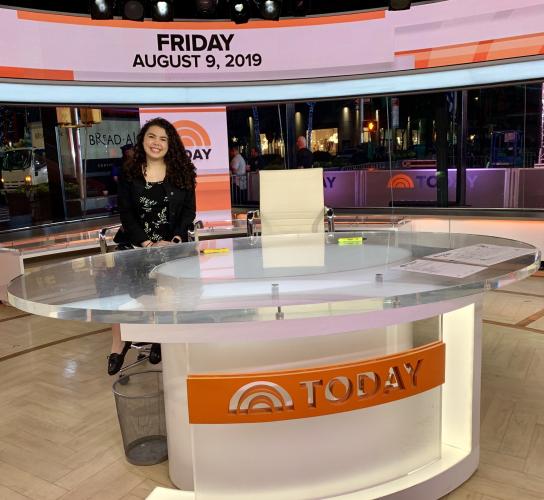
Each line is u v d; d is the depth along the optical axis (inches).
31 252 187.8
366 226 203.2
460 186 221.9
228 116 249.9
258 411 60.8
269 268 79.4
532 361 118.1
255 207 254.5
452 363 72.6
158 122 125.9
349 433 65.9
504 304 163.6
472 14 187.2
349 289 62.6
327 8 204.2
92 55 194.9
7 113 221.0
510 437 86.5
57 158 236.4
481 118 214.1
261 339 56.4
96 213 252.4
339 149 243.6
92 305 59.1
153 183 128.0
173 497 69.4
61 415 100.7
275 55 207.5
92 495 75.3
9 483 78.8
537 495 71.4
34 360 131.1
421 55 198.1
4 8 177.0
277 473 65.2
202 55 205.5
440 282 62.7
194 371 63.3
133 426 85.2
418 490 68.6
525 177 208.5
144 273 79.0
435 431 72.4
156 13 170.6
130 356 132.2
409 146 231.3
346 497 66.3
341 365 61.2
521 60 183.8
